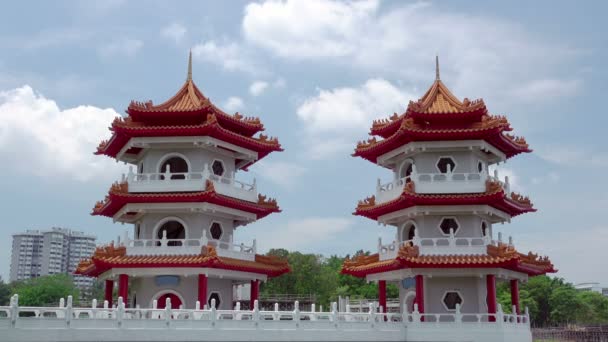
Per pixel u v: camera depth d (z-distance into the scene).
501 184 43.53
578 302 137.50
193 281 42.31
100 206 47.25
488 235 44.59
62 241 177.88
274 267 45.81
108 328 31.27
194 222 43.59
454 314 38.56
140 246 41.75
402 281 45.38
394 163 47.66
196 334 33.12
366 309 76.56
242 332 34.16
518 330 40.25
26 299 111.00
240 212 45.31
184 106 45.88
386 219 45.16
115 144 46.00
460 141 42.94
